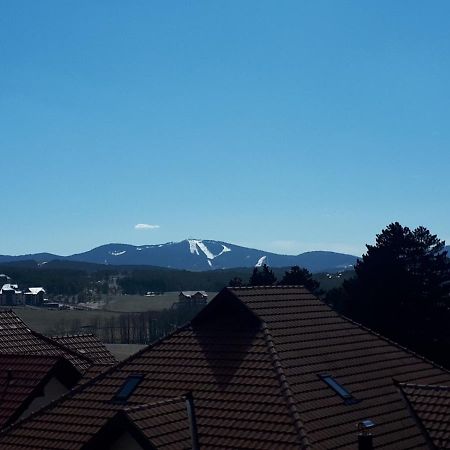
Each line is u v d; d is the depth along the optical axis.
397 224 56.88
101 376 22.08
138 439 17.58
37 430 20.23
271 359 20.08
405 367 23.53
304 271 64.44
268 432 17.59
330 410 18.78
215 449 17.64
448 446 19.17
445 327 54.28
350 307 55.91
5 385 24.52
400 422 19.91
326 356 21.62
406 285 54.12
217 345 21.70
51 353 28.50
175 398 19.47
